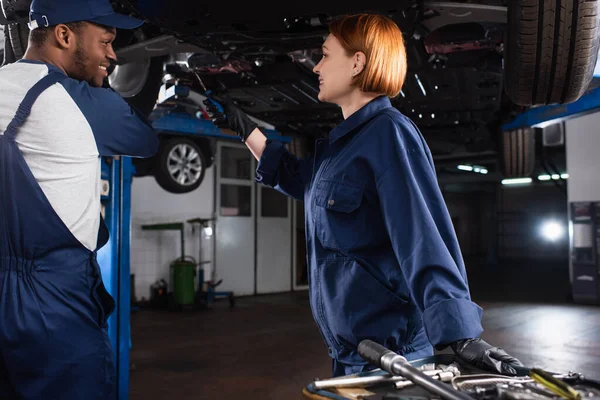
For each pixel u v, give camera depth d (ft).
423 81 10.22
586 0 6.00
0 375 3.82
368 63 3.86
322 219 3.76
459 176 52.16
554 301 28.07
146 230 28.19
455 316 2.89
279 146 4.90
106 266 8.77
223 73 9.91
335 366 3.93
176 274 26.20
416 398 2.43
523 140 17.83
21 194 3.67
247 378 13.34
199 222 27.55
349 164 3.65
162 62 9.63
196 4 5.93
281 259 33.83
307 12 6.01
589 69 6.97
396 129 3.57
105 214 8.79
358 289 3.62
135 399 11.60
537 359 14.58
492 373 2.82
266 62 8.62
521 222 68.28
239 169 32.22
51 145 3.75
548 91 7.33
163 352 16.37
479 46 9.05
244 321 22.50
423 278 3.09
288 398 11.67
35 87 3.75
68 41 4.09
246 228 32.07
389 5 5.90
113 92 4.21
